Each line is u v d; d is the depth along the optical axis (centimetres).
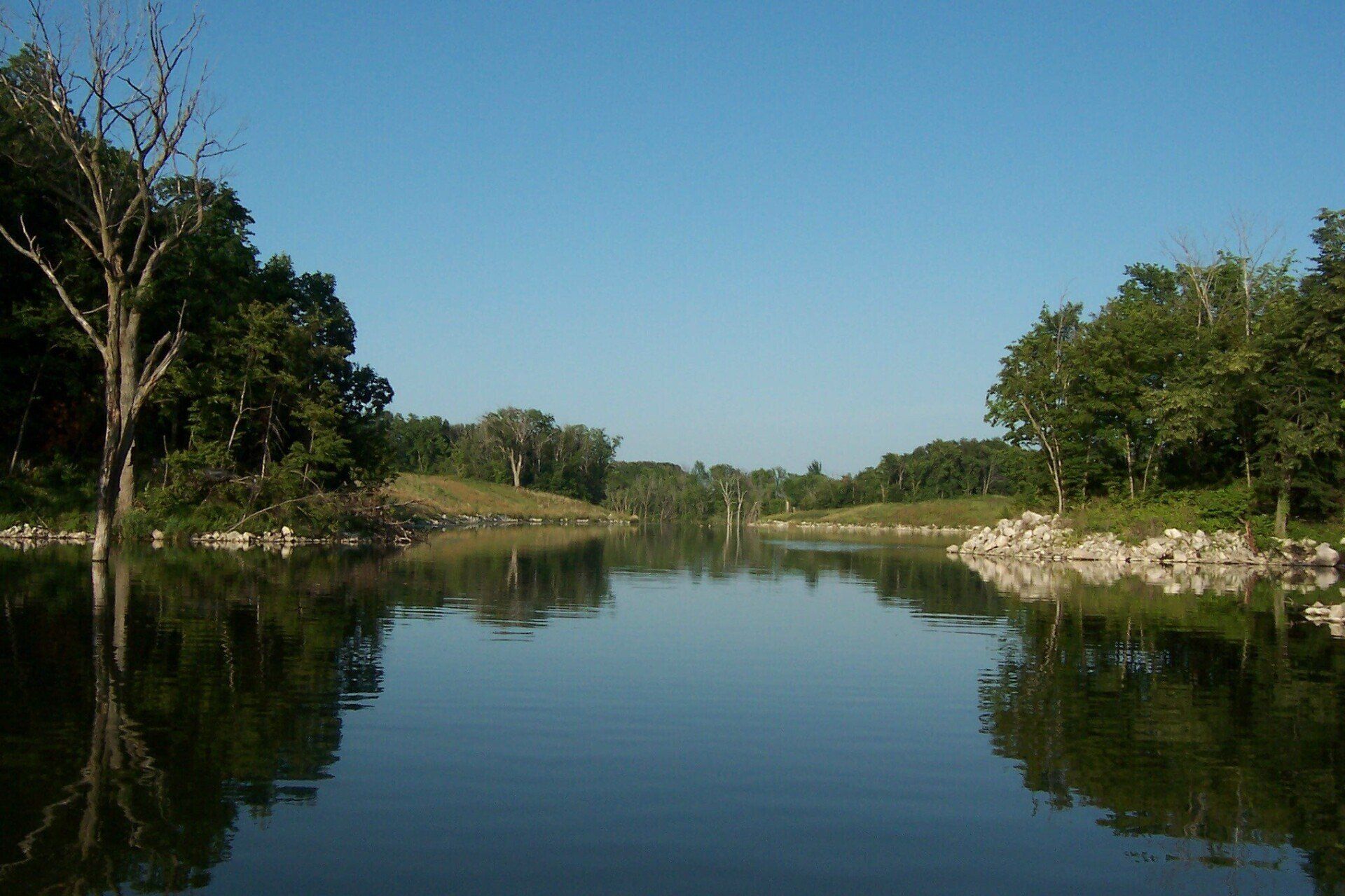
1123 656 1633
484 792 842
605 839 743
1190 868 714
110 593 2136
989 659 1595
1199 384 5059
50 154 3509
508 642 1662
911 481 14738
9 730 987
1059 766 962
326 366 5316
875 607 2400
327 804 801
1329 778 929
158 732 996
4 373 4656
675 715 1145
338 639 1625
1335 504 4734
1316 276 4816
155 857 680
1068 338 6109
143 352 4641
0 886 627
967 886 675
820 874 689
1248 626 2047
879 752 1002
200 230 4584
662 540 6994
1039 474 6297
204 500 4456
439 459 14938
